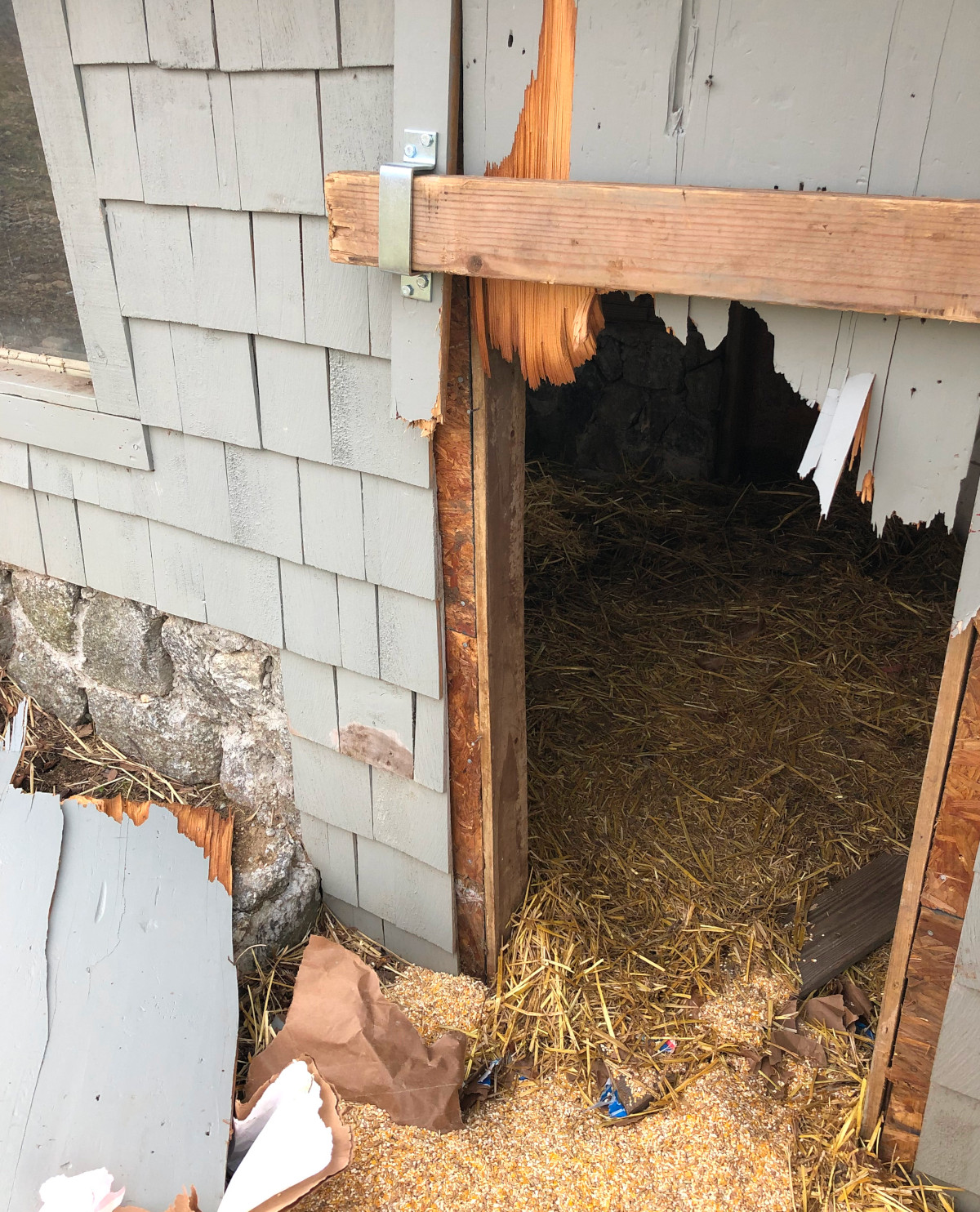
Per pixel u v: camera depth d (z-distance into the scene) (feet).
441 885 7.72
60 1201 5.55
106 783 8.87
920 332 4.34
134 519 7.97
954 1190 6.46
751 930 8.35
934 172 4.02
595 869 8.89
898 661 11.80
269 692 8.06
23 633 9.46
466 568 6.47
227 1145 6.17
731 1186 6.44
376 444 6.29
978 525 4.68
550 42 4.58
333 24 5.20
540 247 4.75
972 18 3.75
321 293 5.99
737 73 4.24
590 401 16.29
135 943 6.97
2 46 6.61
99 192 6.60
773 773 10.14
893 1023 6.23
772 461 15.85
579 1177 6.52
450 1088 6.86
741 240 4.27
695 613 12.84
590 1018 7.61
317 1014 7.20
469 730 7.08
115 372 7.26
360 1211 6.31
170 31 5.77
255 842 8.34
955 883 5.60
